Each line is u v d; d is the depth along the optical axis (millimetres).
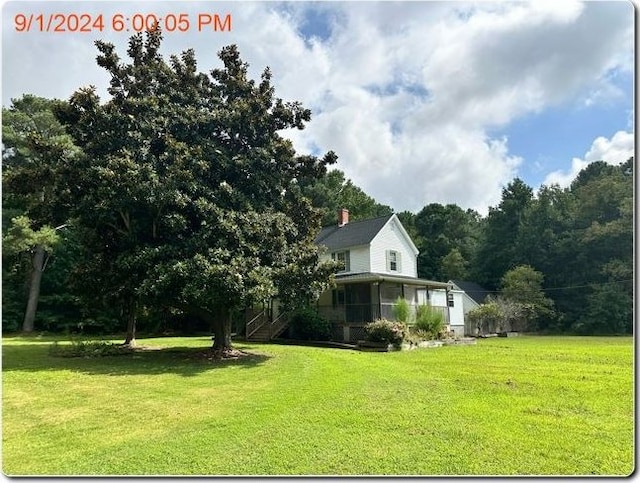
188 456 5113
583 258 40469
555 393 8297
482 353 16141
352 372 10992
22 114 31062
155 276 12750
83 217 14523
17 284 32844
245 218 14180
